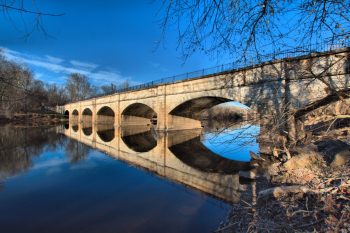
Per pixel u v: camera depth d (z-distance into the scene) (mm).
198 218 7941
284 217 6055
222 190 10844
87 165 17000
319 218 5457
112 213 8664
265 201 7465
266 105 18281
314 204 6160
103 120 64812
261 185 10055
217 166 17000
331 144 11000
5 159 18812
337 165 8750
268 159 13609
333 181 7094
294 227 5426
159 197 10250
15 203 9758
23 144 27109
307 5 3830
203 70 28047
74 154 21547
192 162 18484
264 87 18656
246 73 20453
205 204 9148
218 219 7707
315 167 9477
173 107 34125
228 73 22078
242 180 11969
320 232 4898
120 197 10344
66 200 10086
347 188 6137
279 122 7109
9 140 29984
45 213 8750
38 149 23875
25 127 50344
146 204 9484
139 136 37375
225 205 8867
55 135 37344
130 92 46250
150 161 18938
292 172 9797
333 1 3695
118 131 44625
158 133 36625
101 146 27062
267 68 18344
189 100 31141
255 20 3930
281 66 16750
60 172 14875
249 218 6852
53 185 12172
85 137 35875
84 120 76000
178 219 7980
